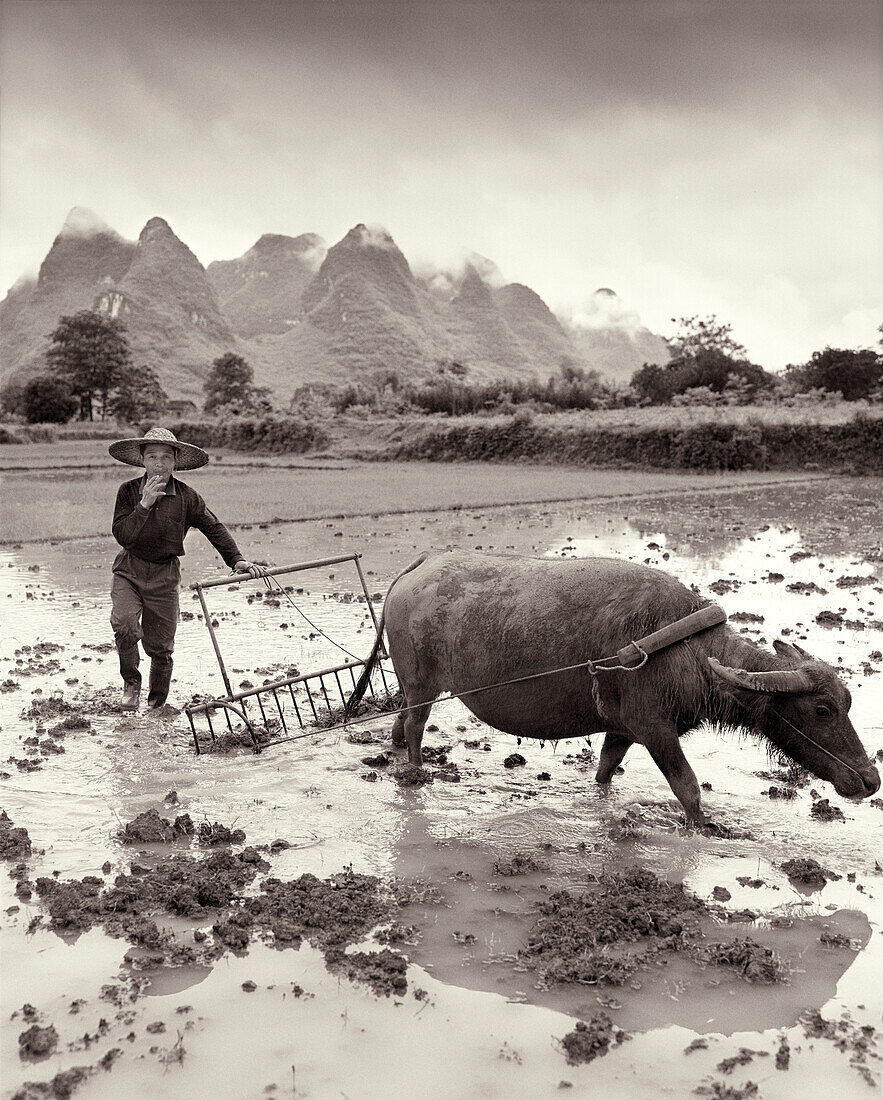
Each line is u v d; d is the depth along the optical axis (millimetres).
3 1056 3371
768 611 10844
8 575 13867
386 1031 3523
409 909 4422
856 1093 3199
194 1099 3150
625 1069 3318
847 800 5770
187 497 7484
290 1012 3629
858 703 7387
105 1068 3293
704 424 40562
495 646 5543
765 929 4270
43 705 7414
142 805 5621
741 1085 3232
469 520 21594
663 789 5961
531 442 46344
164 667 7520
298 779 6062
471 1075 3285
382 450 51625
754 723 5125
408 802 5707
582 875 4789
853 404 50406
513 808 5637
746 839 5199
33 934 4176
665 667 5133
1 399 109688
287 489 30062
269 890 4559
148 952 4039
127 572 7441
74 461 44781
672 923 4223
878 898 4547
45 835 5191
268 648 9422
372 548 16578
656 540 17453
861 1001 3729
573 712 5516
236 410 76812
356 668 8703
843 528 19500
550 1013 3645
